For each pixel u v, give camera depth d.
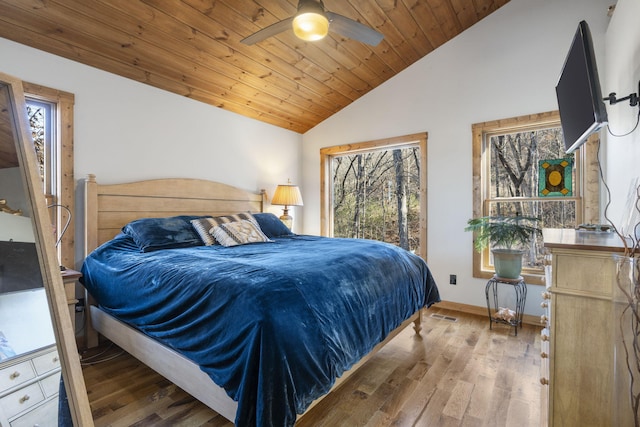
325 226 4.50
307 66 3.26
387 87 3.85
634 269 1.07
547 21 2.89
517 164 3.14
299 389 1.20
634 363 1.07
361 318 1.64
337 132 4.30
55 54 2.37
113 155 2.72
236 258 1.88
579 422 1.25
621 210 1.99
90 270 2.28
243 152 3.86
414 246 4.31
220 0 2.28
